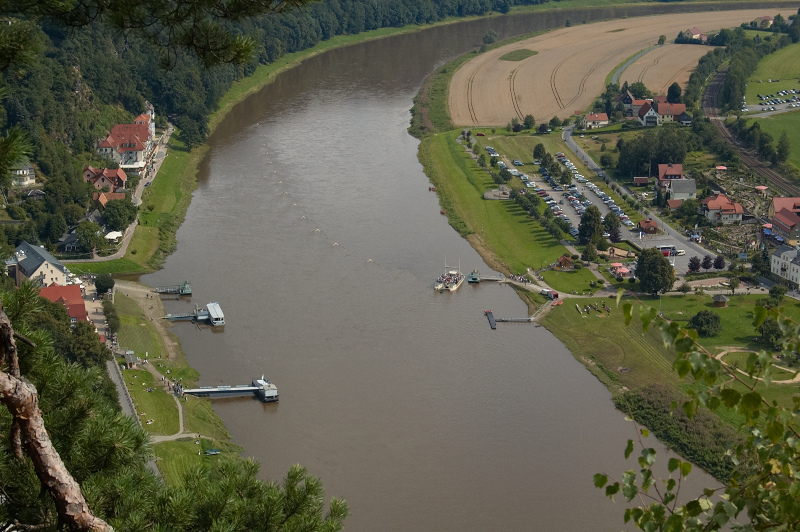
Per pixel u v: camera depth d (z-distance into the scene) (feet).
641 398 520.01
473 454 469.57
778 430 93.56
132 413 487.61
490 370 559.38
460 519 417.08
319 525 160.35
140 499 146.92
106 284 644.69
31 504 138.51
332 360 568.41
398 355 575.79
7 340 122.62
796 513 92.43
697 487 443.73
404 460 463.83
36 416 121.70
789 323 98.32
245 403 521.24
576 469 457.68
